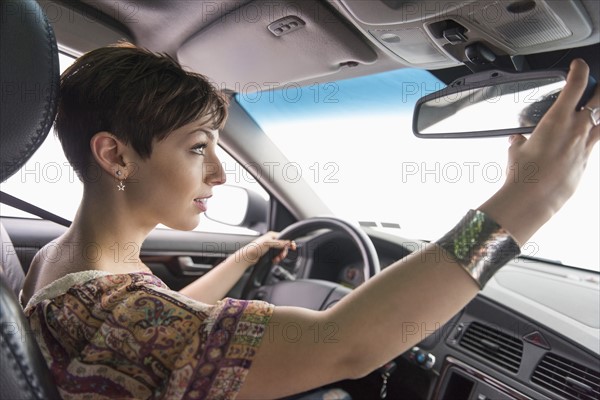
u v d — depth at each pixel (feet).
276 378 1.70
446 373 4.86
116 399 1.82
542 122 1.79
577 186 1.77
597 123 1.81
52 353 1.93
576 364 4.01
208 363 1.71
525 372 4.27
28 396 1.66
